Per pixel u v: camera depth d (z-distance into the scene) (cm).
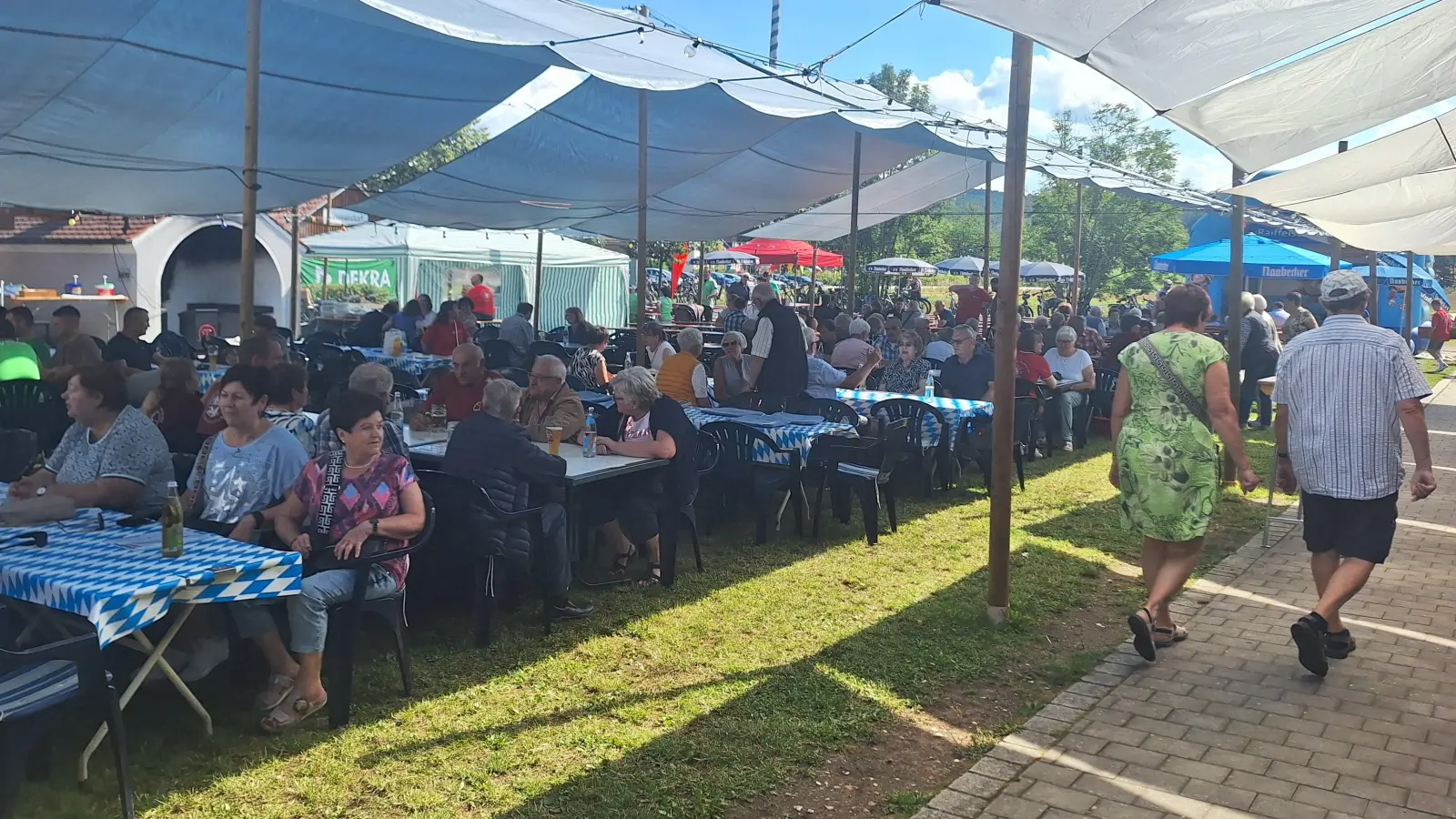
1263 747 380
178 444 572
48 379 723
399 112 966
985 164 1602
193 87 851
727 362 848
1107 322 1906
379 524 399
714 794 343
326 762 362
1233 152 581
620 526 589
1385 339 439
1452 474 951
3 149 984
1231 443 446
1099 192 3372
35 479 425
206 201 1246
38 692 305
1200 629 513
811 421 720
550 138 1125
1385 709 414
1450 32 415
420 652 470
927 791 350
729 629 509
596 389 938
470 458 477
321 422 511
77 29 716
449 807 332
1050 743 384
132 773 347
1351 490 437
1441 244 1091
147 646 358
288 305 2145
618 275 2427
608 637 495
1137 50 393
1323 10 362
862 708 416
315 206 2208
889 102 1052
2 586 324
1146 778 356
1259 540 694
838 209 1892
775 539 694
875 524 681
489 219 1562
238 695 416
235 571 330
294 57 812
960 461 909
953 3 355
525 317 1399
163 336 1107
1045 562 638
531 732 389
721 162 1270
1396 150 640
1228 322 908
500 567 493
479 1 690
